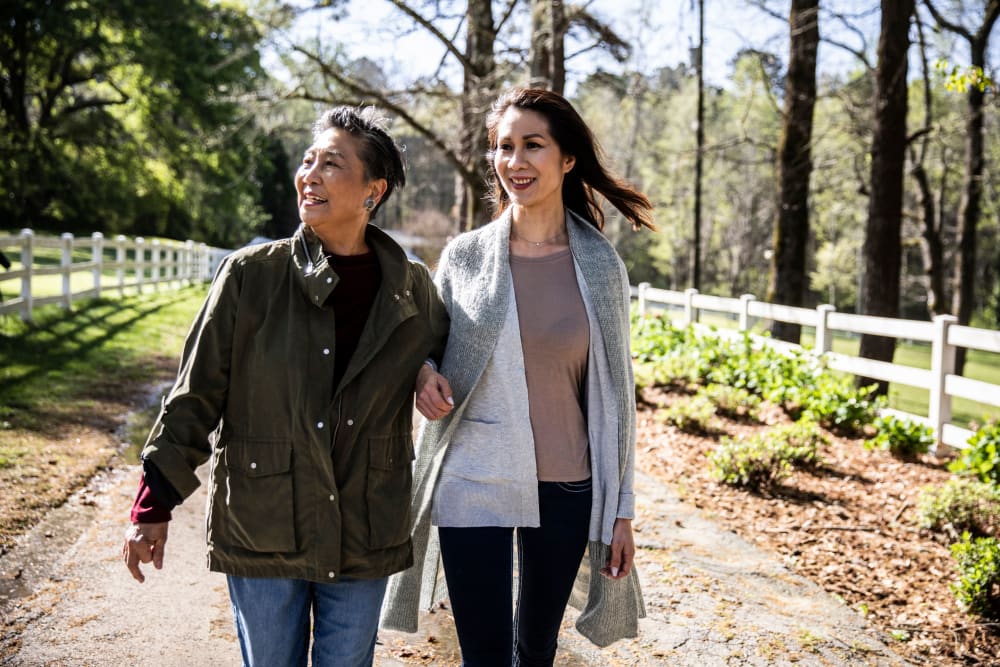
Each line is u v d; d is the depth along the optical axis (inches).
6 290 593.9
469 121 571.5
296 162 2145.7
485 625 92.3
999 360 1472.7
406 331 85.0
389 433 83.6
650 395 373.4
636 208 107.8
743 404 333.4
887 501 228.7
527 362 94.4
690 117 1713.8
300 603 80.8
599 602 101.2
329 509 78.7
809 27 517.7
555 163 98.6
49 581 150.2
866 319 338.6
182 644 130.7
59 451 231.8
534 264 97.7
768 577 174.4
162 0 1231.5
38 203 1352.1
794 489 236.1
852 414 311.9
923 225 808.3
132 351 423.2
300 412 77.8
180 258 871.7
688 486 236.2
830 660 139.8
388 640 137.0
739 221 2054.6
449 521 93.2
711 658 136.9
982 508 200.4
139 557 74.5
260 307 78.4
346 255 83.4
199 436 77.3
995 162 1102.4
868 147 617.3
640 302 603.8
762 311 426.9
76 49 1284.4
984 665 143.3
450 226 1769.2
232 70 1216.8
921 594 170.1
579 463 95.8
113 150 1360.7
